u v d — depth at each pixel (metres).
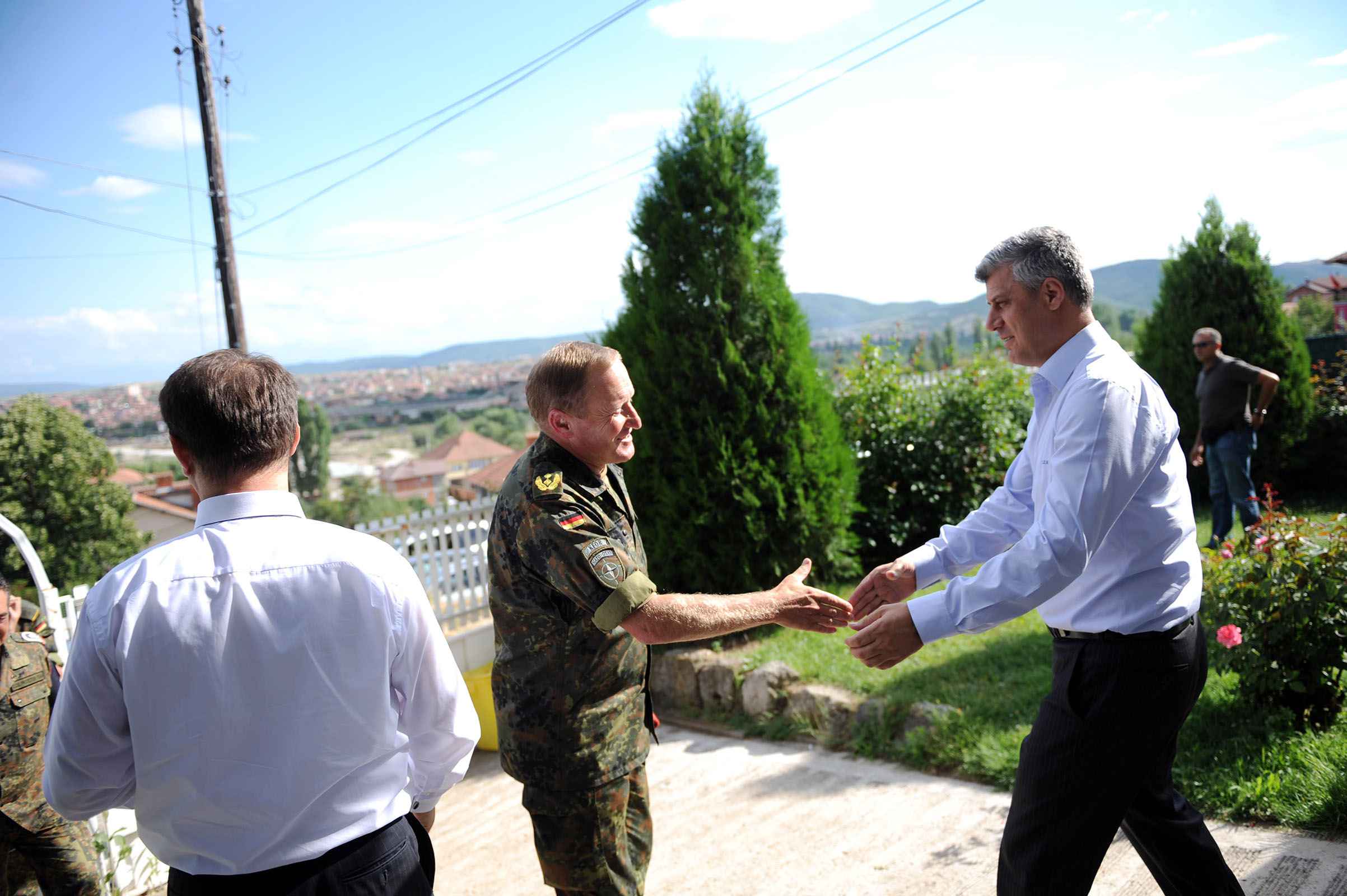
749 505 5.91
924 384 7.95
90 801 1.46
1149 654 1.95
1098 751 1.96
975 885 2.83
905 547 7.61
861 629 2.11
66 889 2.92
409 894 1.57
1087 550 1.88
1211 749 3.20
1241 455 6.35
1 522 3.86
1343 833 2.65
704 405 5.99
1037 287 2.10
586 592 2.04
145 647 1.40
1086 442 1.91
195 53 12.13
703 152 6.24
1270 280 8.16
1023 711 3.93
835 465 6.18
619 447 2.24
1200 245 8.45
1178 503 1.99
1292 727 3.24
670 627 2.03
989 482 7.61
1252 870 2.54
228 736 1.42
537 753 2.22
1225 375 6.37
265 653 1.43
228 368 1.53
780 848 3.41
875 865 3.11
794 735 4.76
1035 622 5.16
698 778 4.41
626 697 2.29
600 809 2.23
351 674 1.49
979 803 3.48
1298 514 7.15
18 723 2.79
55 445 32.59
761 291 6.12
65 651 3.87
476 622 6.99
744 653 5.52
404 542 6.59
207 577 1.44
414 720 1.65
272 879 1.44
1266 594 3.25
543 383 2.19
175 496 55.09
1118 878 2.69
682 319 6.18
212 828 1.44
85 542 32.56
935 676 4.58
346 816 1.49
